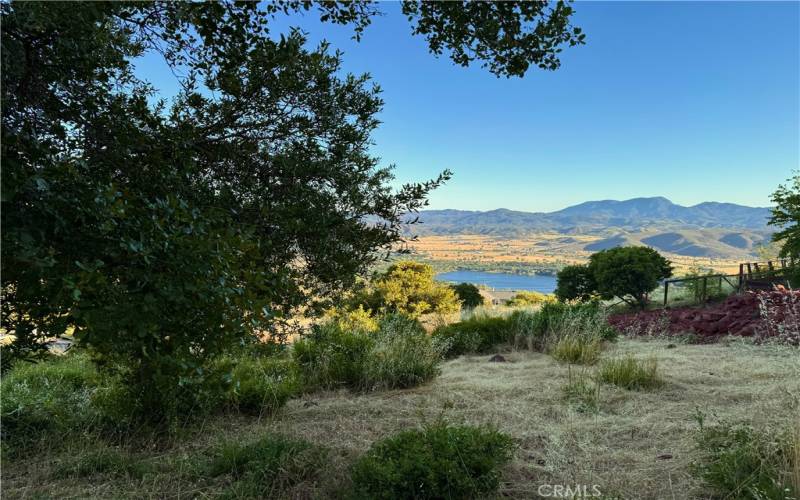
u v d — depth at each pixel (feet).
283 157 8.71
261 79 8.70
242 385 13.89
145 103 8.09
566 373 17.48
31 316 6.66
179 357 7.06
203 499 8.36
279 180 9.24
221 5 8.37
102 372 12.21
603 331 23.70
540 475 9.23
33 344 7.31
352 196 9.36
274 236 8.99
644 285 42.88
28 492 8.71
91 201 5.81
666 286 41.83
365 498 7.97
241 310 7.13
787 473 7.70
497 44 10.27
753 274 40.37
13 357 7.39
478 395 15.08
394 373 17.16
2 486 9.00
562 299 50.03
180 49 8.63
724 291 42.14
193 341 7.20
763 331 20.07
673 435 10.81
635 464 9.45
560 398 14.30
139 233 6.11
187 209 6.98
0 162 5.38
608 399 13.88
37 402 12.75
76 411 12.76
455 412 13.30
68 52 6.81
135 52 8.57
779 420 9.56
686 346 21.90
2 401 12.23
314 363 17.93
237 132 9.12
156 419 12.07
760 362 16.98
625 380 15.47
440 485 8.19
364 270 9.96
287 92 8.82
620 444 10.55
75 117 7.41
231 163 9.17
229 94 8.84
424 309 59.72
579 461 9.23
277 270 8.77
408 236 10.08
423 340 20.85
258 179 9.27
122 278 6.07
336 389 16.76
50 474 9.47
